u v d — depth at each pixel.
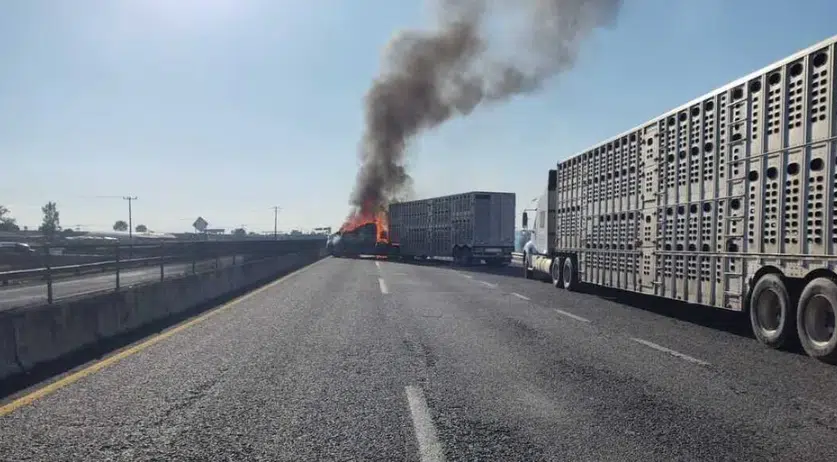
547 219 20.31
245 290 18.55
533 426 5.23
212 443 4.83
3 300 14.78
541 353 8.49
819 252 7.77
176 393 6.34
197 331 10.52
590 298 16.14
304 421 5.40
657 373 7.22
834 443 4.76
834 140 7.54
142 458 4.51
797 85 8.20
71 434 5.04
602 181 15.26
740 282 9.45
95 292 10.45
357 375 7.16
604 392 6.35
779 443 4.76
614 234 14.45
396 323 11.45
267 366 7.66
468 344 9.22
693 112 10.84
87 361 8.00
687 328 10.83
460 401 6.04
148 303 11.73
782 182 8.47
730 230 9.70
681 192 11.22
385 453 4.61
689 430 5.09
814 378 6.93
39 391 6.43
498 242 35.22
